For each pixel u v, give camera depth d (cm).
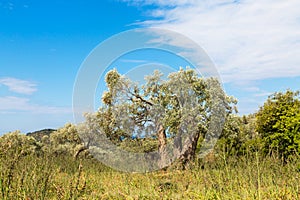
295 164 668
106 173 816
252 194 504
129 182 670
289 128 1011
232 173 603
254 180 569
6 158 525
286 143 1016
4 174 464
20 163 586
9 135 991
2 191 428
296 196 492
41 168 539
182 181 660
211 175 634
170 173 739
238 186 550
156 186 627
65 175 727
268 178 612
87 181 653
